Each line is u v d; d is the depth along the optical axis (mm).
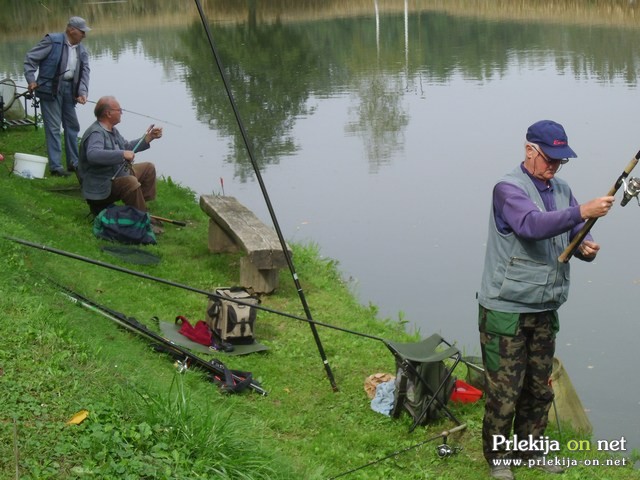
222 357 6906
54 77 11328
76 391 5023
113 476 4387
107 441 4598
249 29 30062
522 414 5625
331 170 13914
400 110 17844
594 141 14766
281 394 6500
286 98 19188
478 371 6562
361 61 23391
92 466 4422
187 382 6105
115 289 7820
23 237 7824
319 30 29172
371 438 5910
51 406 4855
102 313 6602
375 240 10812
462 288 9367
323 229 11195
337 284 9242
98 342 5797
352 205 12172
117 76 21969
